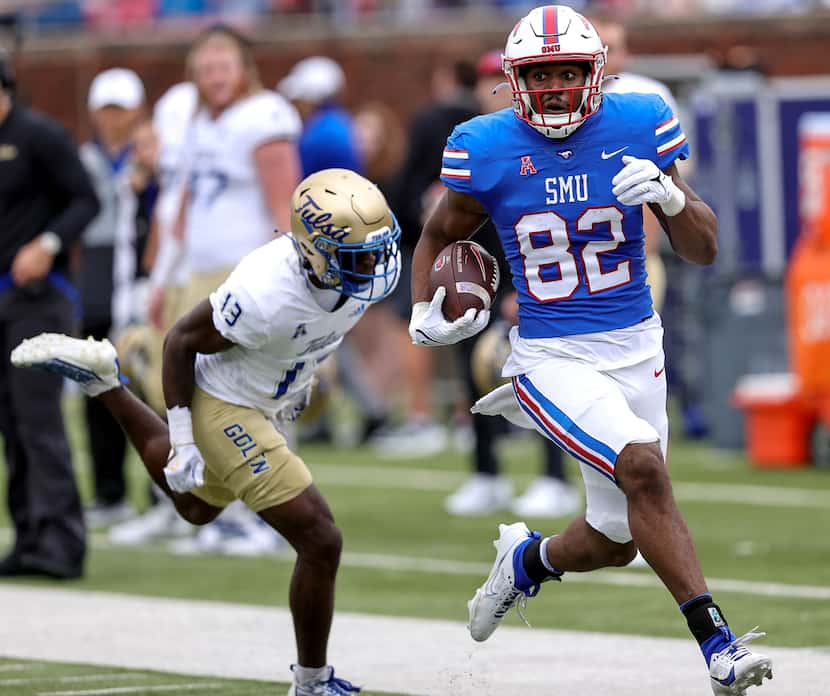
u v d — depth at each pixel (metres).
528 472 44.25
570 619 24.50
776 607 24.97
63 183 28.14
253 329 19.47
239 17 76.94
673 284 49.91
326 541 19.42
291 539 19.52
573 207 18.56
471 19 72.44
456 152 18.89
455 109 40.47
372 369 51.88
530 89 18.41
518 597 20.02
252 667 21.44
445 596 26.70
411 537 33.22
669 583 17.47
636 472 17.75
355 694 19.61
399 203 41.28
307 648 19.44
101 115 37.50
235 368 20.08
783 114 47.00
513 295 33.97
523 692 19.75
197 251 29.70
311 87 46.03
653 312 19.09
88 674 21.00
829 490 39.31
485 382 34.53
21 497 28.89
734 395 46.50
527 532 19.95
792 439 43.59
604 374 18.75
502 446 50.81
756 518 35.03
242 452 19.81
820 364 42.25
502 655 21.91
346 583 27.98
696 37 67.50
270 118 29.44
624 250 18.73
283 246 19.72
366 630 23.72
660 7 68.94
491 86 33.84
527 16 18.55
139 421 21.34
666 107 18.78
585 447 18.20
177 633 23.73
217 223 29.53
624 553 19.17
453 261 19.27
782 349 46.16
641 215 18.70
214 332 19.69
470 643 22.75
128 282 36.16
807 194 41.62
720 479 41.69
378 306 52.03
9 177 27.98
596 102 18.53
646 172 17.66
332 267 18.97
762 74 48.59
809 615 24.28
